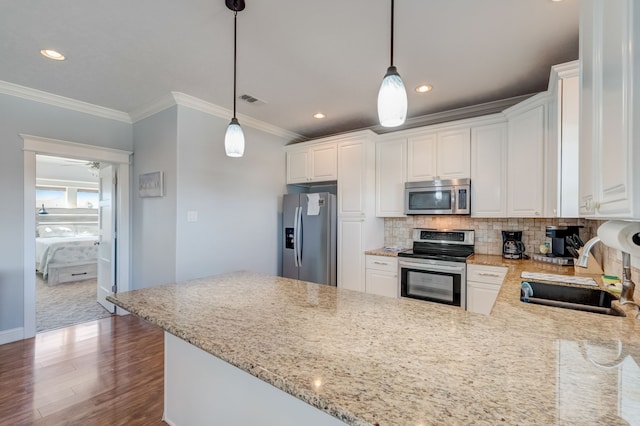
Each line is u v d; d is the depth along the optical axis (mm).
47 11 1810
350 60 2385
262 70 2557
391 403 688
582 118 1091
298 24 1937
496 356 919
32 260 3021
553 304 1662
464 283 2928
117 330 3230
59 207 7551
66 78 2715
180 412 1649
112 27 1976
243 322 1214
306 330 1130
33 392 2133
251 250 3844
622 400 689
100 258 4121
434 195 3293
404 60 2379
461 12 1812
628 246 1051
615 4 717
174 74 2637
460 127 3186
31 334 3027
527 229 3121
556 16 1841
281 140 4293
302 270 3869
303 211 3881
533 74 2604
